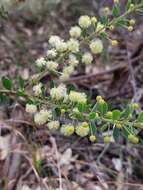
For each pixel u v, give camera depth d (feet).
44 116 0.45
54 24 1.19
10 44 1.06
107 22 0.47
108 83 1.06
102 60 1.11
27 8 1.01
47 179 0.78
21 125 0.82
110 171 0.86
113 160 0.91
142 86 0.99
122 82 1.01
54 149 0.82
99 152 0.92
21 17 1.19
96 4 1.23
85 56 0.46
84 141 0.91
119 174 0.87
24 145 0.85
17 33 1.13
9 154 0.85
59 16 1.21
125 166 0.90
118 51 1.16
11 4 0.70
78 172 0.87
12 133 0.82
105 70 1.08
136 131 0.42
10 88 0.50
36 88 0.47
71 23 1.12
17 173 0.84
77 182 0.85
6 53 1.05
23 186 0.83
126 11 0.46
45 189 0.76
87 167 0.89
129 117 0.42
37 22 1.21
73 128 0.42
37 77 0.49
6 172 0.83
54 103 0.46
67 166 0.87
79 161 0.85
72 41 0.46
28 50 1.06
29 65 0.98
